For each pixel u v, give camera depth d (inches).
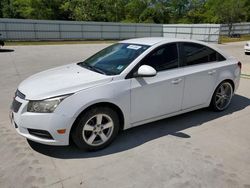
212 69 171.2
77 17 1806.1
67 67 161.3
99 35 1245.1
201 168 116.8
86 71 143.9
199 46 169.5
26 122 119.6
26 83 138.3
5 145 136.1
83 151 131.3
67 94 119.6
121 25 1285.7
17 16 1948.8
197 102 169.2
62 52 643.5
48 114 117.1
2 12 1957.4
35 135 121.9
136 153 129.7
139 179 108.7
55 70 156.4
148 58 143.6
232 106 203.3
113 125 134.2
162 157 125.8
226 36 1459.2
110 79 130.2
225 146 137.7
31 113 118.4
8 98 224.8
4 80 297.7
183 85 155.7
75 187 103.4
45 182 106.3
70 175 111.3
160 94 146.4
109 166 118.1
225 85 186.5
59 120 117.6
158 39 160.2
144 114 144.1
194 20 2158.0
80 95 121.1
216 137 148.1
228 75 182.5
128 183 106.1
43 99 118.1
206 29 1133.1
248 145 139.3
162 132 153.8
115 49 163.5
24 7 1861.5
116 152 130.6
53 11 1888.5
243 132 155.3
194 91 163.8
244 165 120.0
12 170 114.1
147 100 142.1
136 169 115.8
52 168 116.0
